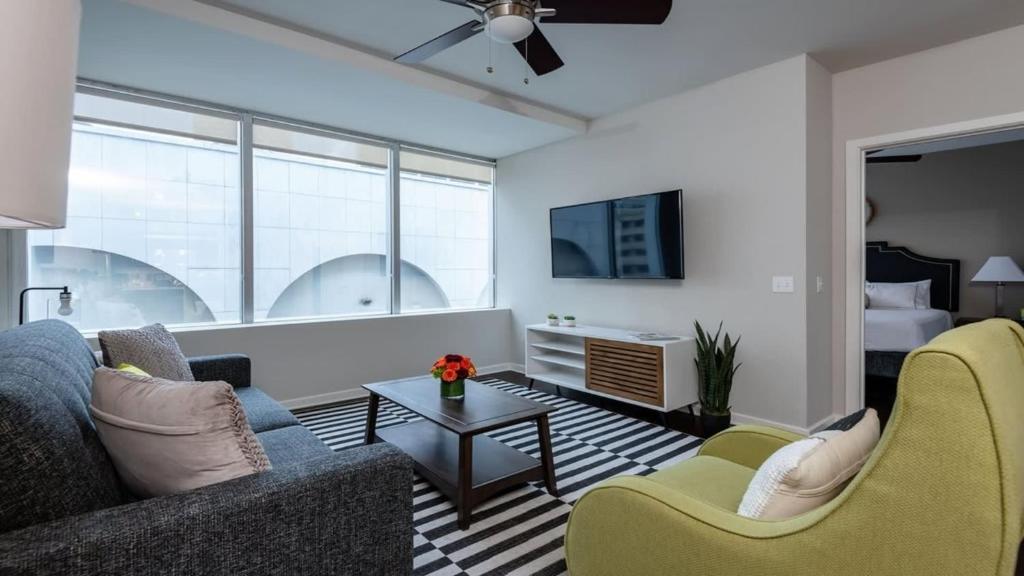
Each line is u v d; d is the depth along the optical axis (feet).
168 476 3.83
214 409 3.80
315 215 14.17
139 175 11.54
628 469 9.01
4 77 1.46
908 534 2.96
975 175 15.85
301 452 6.14
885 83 10.78
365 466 4.06
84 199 10.91
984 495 2.74
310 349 13.37
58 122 1.74
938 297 16.33
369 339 14.49
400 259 15.81
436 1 8.42
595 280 15.01
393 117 13.41
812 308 10.74
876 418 4.47
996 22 9.17
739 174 11.54
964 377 2.78
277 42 9.16
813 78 10.71
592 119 14.82
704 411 11.03
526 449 10.05
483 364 17.28
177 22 8.38
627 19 6.89
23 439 3.05
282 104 12.35
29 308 10.34
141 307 11.60
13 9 1.50
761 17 8.96
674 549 4.00
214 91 11.48
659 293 13.30
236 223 12.83
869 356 14.11
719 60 10.75
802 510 3.76
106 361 7.00
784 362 10.87
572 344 15.01
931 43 9.98
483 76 11.64
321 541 3.83
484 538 6.71
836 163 11.46
